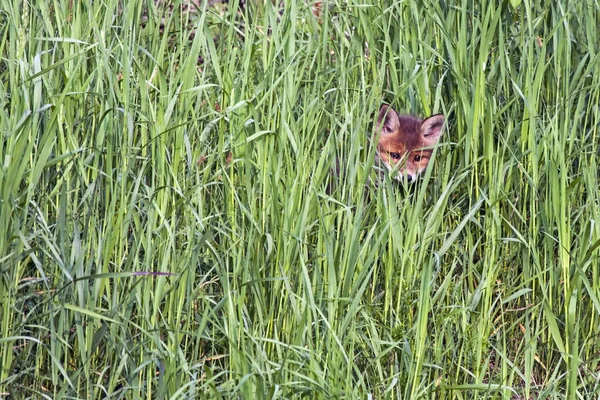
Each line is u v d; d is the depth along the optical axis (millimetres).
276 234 8438
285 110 8836
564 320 9383
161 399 7336
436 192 10047
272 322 8141
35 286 8320
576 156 10422
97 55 8836
